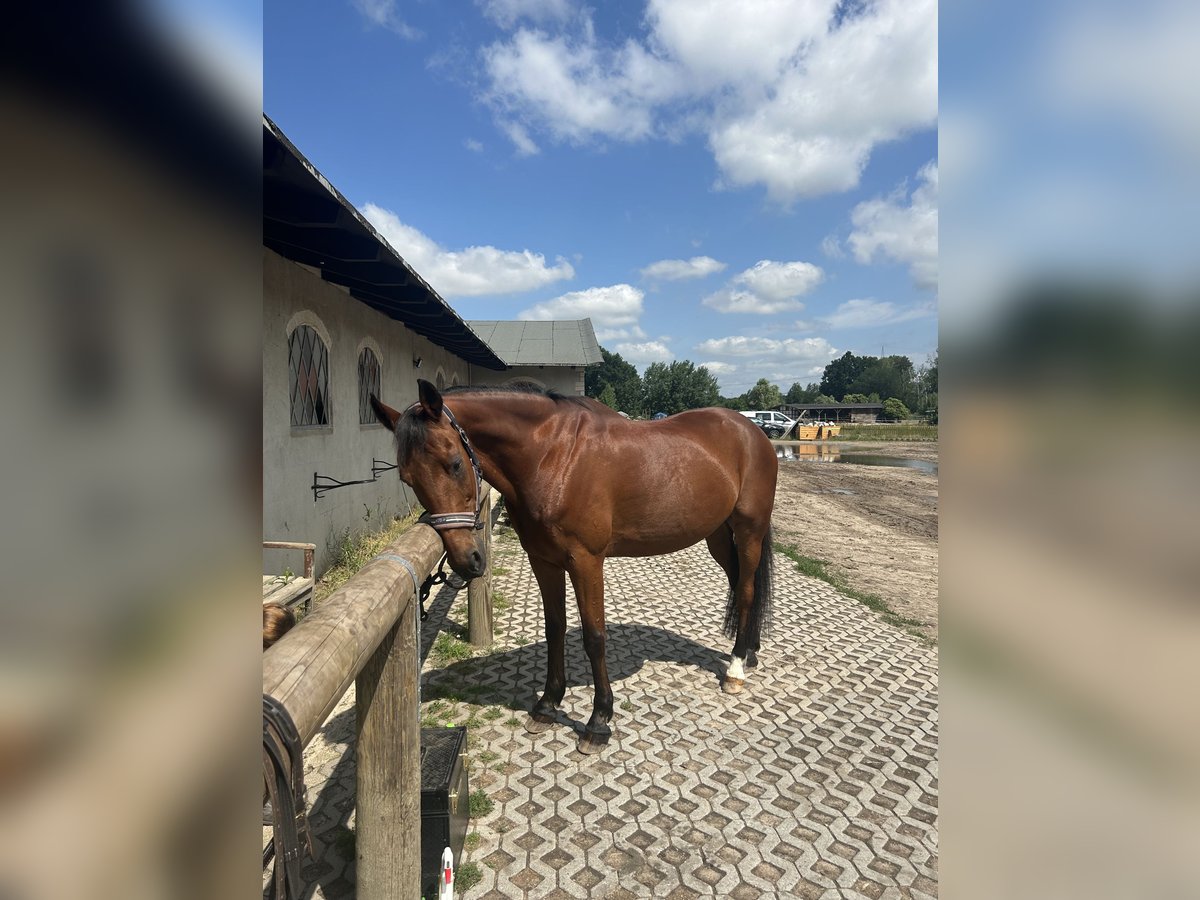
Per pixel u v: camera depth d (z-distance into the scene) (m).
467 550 2.23
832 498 11.93
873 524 9.33
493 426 2.56
